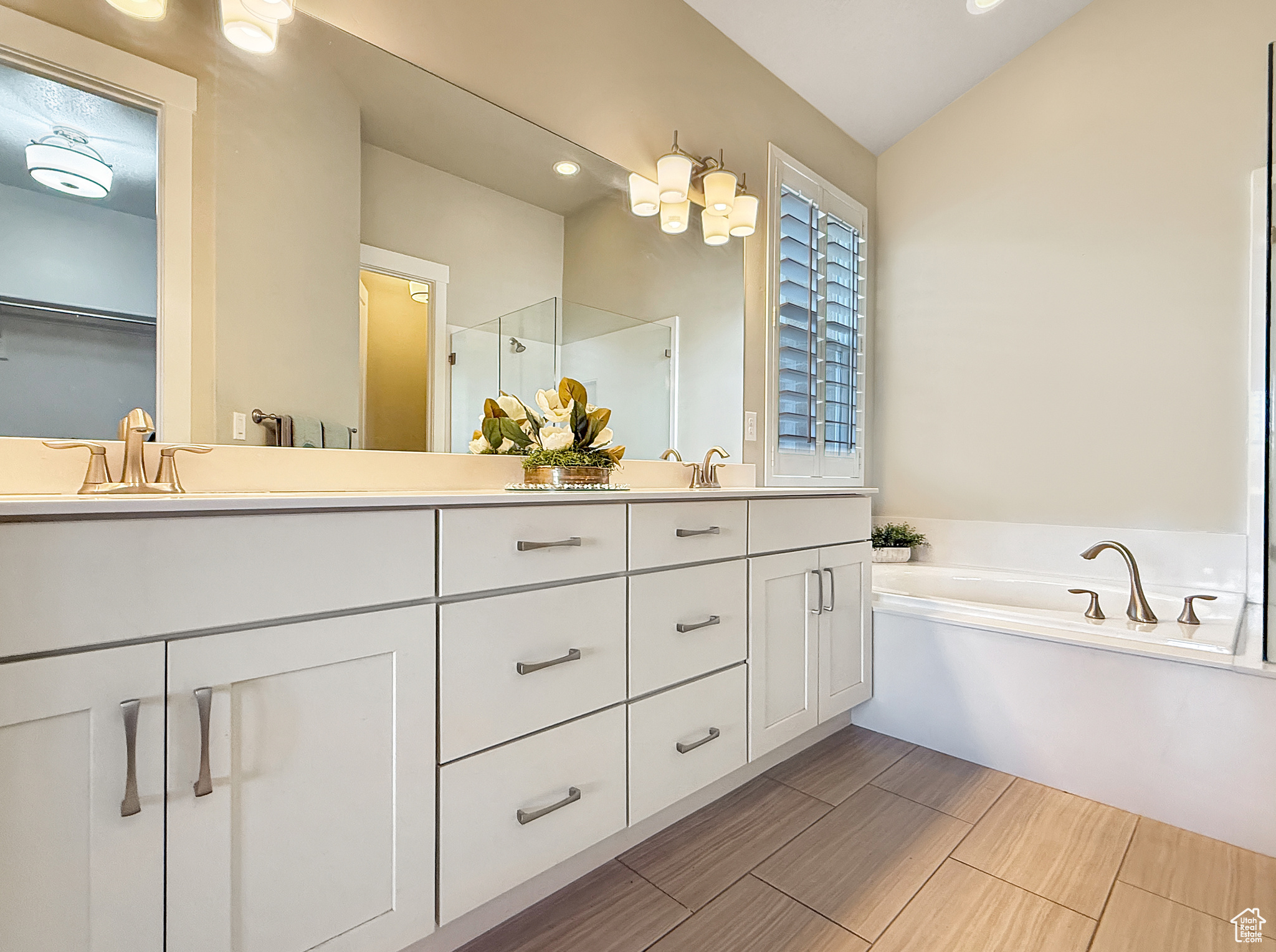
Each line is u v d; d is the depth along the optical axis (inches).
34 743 28.5
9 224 42.0
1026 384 111.6
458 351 65.5
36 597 28.5
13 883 28.0
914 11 98.7
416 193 62.6
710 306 92.9
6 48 42.2
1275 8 88.1
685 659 60.1
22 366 42.1
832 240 116.6
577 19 76.3
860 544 86.0
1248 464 89.4
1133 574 78.9
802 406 109.2
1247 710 60.4
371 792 38.9
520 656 46.9
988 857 58.9
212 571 33.2
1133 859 58.6
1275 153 64.7
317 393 55.4
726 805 68.5
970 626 79.4
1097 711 69.5
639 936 48.6
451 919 42.8
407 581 40.8
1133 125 100.0
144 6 47.3
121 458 45.5
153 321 47.2
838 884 54.8
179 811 32.0
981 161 117.3
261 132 52.5
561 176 74.6
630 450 82.4
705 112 92.4
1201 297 93.7
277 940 35.2
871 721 90.0
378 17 59.7
